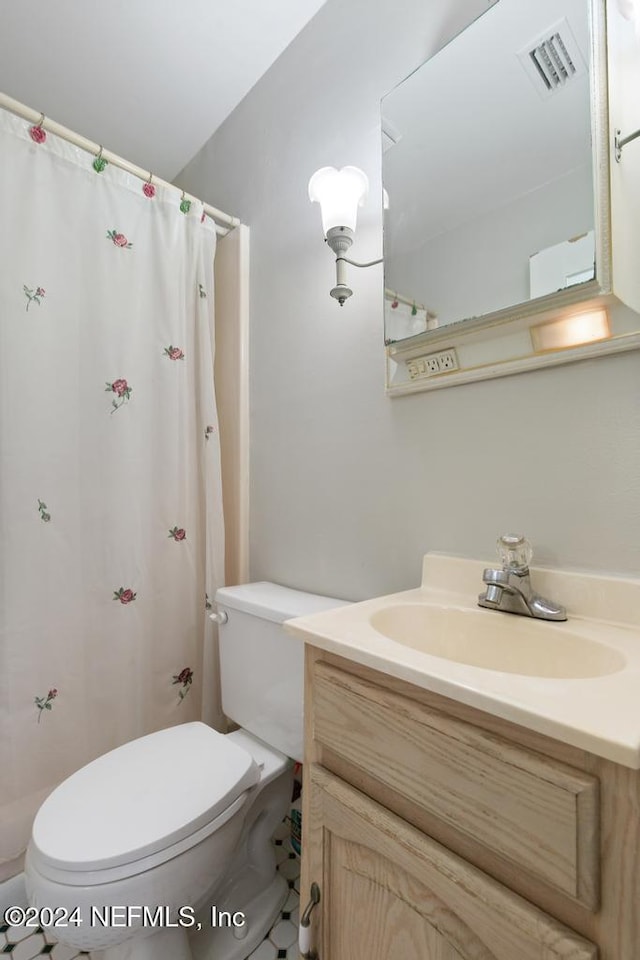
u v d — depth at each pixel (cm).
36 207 114
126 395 129
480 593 86
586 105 73
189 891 78
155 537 136
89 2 120
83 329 123
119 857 73
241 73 143
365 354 111
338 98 120
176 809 82
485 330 86
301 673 101
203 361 145
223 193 162
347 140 117
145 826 78
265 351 143
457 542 93
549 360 78
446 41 96
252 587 129
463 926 48
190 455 144
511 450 85
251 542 146
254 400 146
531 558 80
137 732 128
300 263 131
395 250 100
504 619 76
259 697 111
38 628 113
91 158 124
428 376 96
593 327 73
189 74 142
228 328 153
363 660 57
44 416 115
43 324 115
